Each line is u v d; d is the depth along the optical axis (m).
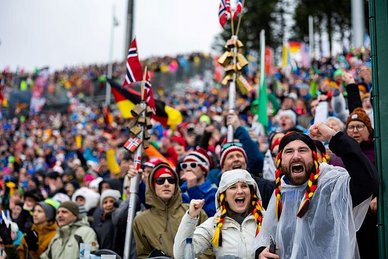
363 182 15.15
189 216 18.14
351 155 15.38
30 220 34.47
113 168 43.69
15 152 94.44
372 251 18.58
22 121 135.38
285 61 80.19
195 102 110.75
